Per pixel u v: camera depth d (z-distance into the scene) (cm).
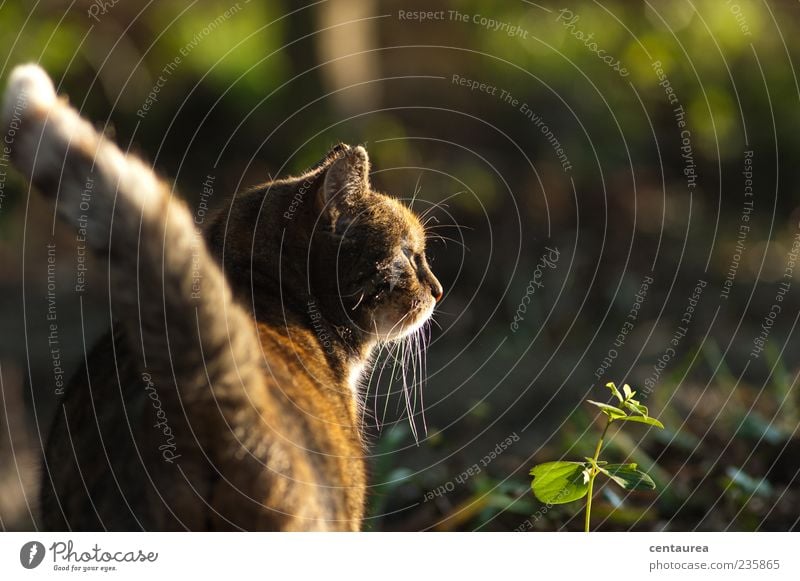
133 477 408
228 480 380
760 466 667
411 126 1744
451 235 1440
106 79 1634
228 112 1661
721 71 1689
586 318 1316
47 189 352
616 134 1672
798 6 1820
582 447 706
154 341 360
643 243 1530
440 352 1185
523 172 1627
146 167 367
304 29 1539
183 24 1734
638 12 1688
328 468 426
